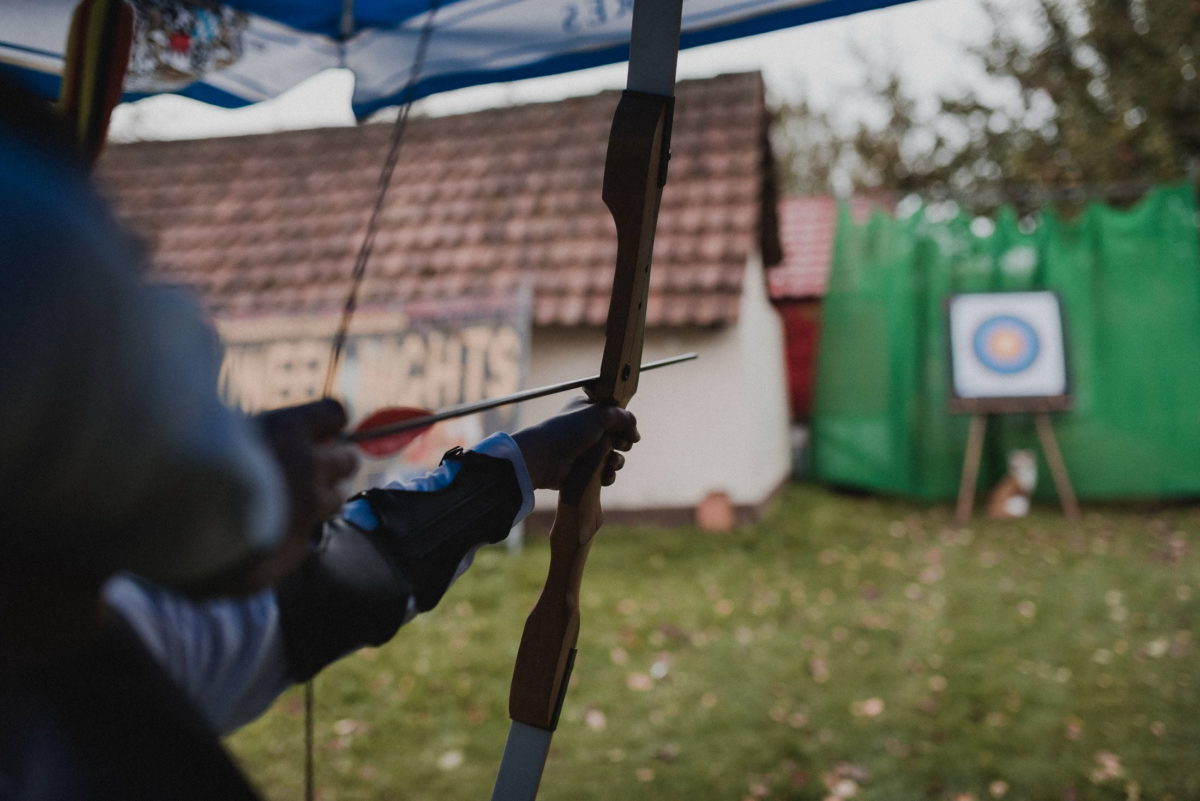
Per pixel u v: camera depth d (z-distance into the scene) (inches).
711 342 254.7
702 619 183.9
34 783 17.8
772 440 302.2
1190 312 264.4
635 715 143.4
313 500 20.0
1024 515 262.4
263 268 286.0
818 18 60.9
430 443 236.7
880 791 119.3
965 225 285.3
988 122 460.4
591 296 257.0
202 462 14.6
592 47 67.8
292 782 126.5
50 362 12.8
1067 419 273.7
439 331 243.8
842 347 295.9
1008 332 271.7
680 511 255.0
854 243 293.4
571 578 39.1
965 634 172.7
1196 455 263.1
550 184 294.2
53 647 16.9
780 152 819.4
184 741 20.7
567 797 120.3
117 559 15.1
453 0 66.9
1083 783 119.5
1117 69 405.4
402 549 31.2
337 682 156.7
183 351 14.6
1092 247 272.7
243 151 340.2
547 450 36.6
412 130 331.3
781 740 133.3
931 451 284.0
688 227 269.1
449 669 160.9
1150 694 144.6
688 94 307.0
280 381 247.8
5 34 59.8
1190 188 265.4
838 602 193.0
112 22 35.2
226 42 69.4
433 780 126.1
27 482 13.3
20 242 12.8
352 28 70.4
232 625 27.4
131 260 14.4
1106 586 197.0
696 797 119.3
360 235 292.4
